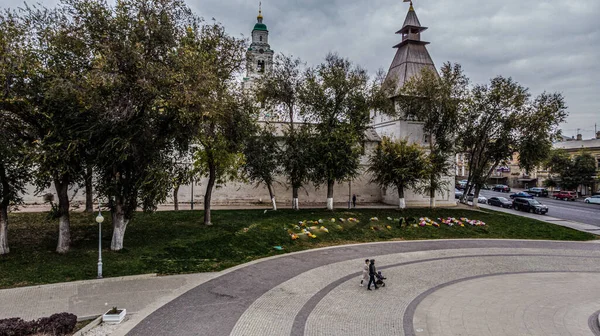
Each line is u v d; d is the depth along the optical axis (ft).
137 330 40.24
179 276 60.44
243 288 55.42
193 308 46.88
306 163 110.83
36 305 46.47
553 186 234.17
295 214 106.93
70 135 59.82
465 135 131.34
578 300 52.90
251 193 129.59
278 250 79.97
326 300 51.03
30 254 63.46
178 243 74.33
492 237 103.35
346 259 74.59
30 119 61.00
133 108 62.34
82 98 57.36
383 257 77.00
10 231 74.18
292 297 51.98
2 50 55.26
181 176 74.79
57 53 61.11
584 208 163.32
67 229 65.87
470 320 44.62
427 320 44.45
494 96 125.49
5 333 36.11
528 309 48.73
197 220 93.35
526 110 127.24
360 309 47.83
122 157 60.75
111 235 76.18
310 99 111.96
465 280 62.13
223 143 83.92
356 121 112.98
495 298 53.01
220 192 126.21
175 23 70.08
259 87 112.98
